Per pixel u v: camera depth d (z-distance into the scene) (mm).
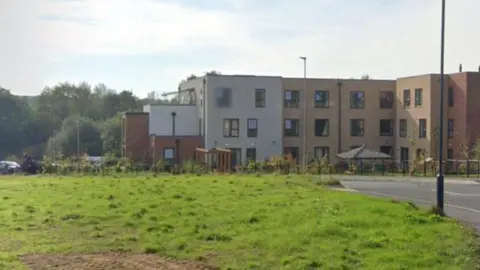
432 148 54812
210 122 56219
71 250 12109
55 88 100812
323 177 33562
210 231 13797
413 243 12258
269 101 58000
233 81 57000
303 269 10398
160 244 12578
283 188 23859
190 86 61500
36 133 88188
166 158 54906
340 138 60125
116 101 98812
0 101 84750
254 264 10797
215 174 36844
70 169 39906
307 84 59406
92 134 78625
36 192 22469
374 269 10266
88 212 16844
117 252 12000
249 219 15289
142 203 18719
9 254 11555
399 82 60469
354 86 60594
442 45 17797
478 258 11234
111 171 39844
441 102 17844
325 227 13672
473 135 52406
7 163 49344
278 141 58156
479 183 33719
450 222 15109
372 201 18828
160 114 57469
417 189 27891
